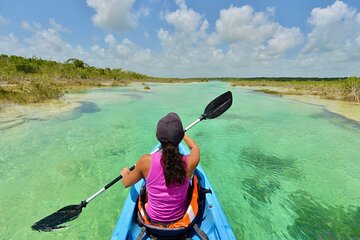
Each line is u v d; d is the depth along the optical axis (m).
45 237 3.28
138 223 2.60
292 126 9.41
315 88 26.12
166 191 2.11
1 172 5.12
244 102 16.41
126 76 48.06
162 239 2.33
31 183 4.72
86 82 28.70
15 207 3.96
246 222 3.65
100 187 4.61
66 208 3.24
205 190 3.09
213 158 6.11
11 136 7.29
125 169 2.64
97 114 10.84
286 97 19.80
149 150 6.57
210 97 19.77
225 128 9.05
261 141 7.49
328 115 11.57
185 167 2.07
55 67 32.06
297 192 4.55
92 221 3.61
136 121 9.77
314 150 6.73
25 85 16.36
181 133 2.01
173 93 23.52
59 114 10.29
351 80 18.41
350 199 4.34
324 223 3.66
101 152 6.34
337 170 5.50
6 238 3.26
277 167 5.64
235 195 4.41
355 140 7.66
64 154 6.14
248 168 5.56
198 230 2.31
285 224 3.62
